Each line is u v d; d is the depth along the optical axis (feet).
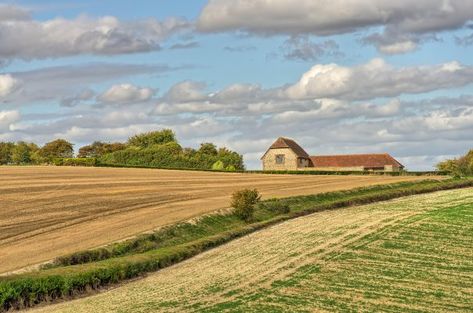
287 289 121.70
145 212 205.05
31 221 185.78
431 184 279.90
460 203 216.33
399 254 148.05
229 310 108.17
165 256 148.56
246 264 143.95
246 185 282.56
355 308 109.60
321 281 127.24
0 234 169.48
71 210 203.82
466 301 114.01
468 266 137.39
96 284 127.34
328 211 216.95
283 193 254.88
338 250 153.07
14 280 116.88
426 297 116.26
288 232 179.83
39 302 116.16
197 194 249.14
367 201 233.96
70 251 151.74
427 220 183.73
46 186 249.96
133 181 281.13
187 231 183.21
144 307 110.42
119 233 172.65
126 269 135.44
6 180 265.75
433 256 145.79
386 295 117.50
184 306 110.73
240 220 205.26
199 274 136.67
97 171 320.70
